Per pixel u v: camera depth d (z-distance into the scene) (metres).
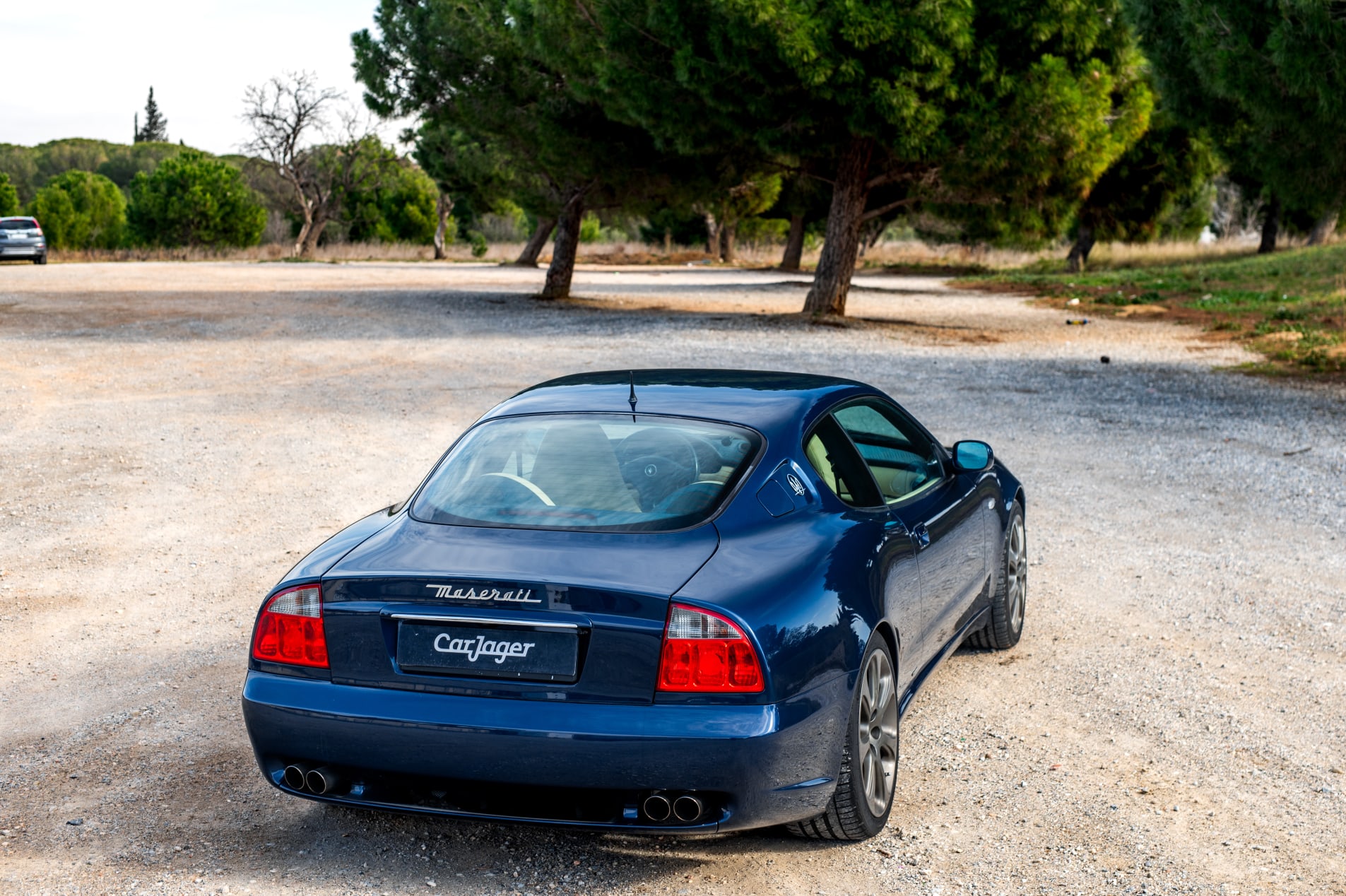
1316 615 6.17
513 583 3.09
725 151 23.06
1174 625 6.02
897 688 3.87
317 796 3.30
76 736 4.53
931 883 3.40
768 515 3.52
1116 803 3.96
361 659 3.21
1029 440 11.47
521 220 89.38
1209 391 14.98
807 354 18.30
